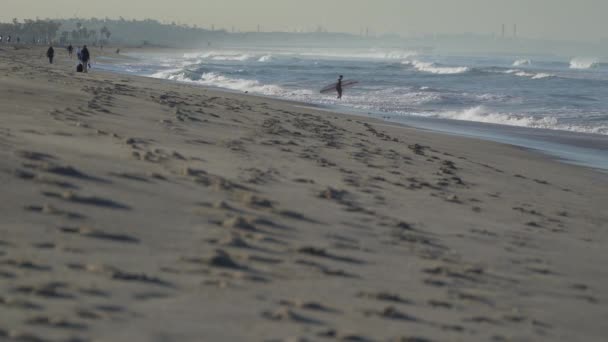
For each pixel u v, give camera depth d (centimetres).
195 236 2217
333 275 2028
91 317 1400
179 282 1730
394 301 1852
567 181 5753
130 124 5088
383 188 3888
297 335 1452
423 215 3294
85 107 5853
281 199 3075
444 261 2427
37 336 1259
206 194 2872
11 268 1659
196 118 6238
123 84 11569
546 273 2498
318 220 2769
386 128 8775
